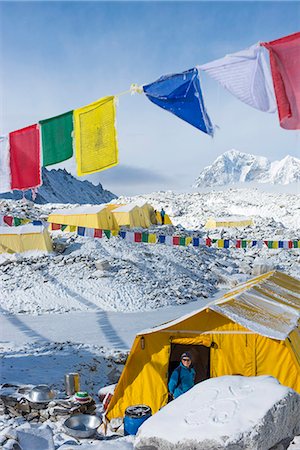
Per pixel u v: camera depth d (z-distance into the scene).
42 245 31.67
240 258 40.28
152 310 24.56
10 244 31.34
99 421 8.79
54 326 20.70
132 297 26.22
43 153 7.78
